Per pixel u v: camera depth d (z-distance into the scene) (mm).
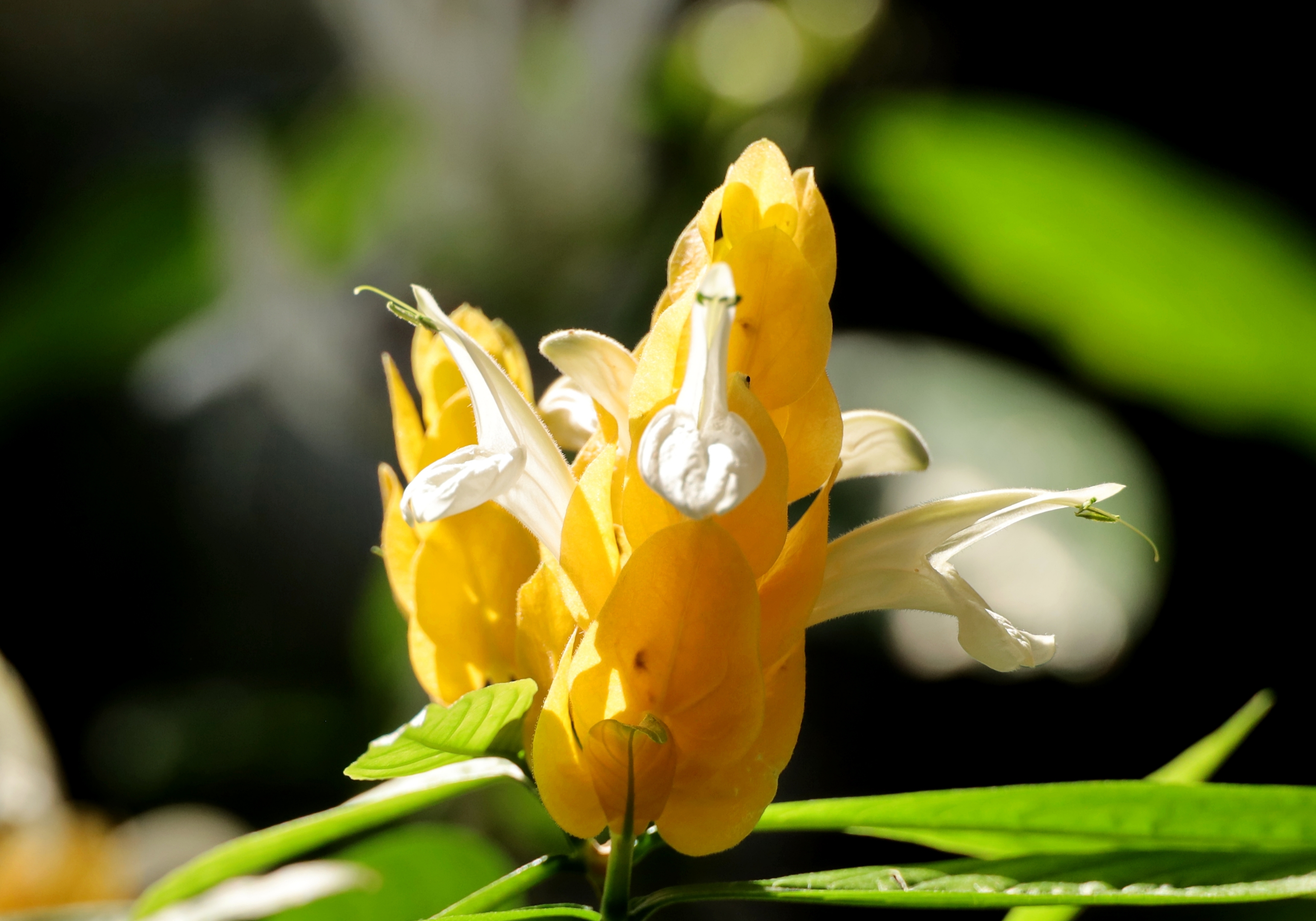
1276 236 1081
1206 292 1135
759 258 425
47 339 1587
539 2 1508
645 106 1561
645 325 1593
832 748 1653
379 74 1544
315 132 1674
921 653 1646
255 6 1836
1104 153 1091
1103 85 1785
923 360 1518
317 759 1795
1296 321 1114
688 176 1574
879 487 1406
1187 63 1767
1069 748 1733
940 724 1680
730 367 426
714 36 1564
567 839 452
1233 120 1789
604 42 1517
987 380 1485
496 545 453
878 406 1451
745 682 418
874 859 1617
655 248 1589
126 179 1621
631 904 435
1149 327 1196
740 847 1577
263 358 1703
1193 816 448
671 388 421
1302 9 1688
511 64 1508
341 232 1615
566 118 1532
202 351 1726
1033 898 432
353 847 531
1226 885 438
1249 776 1835
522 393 451
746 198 432
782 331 426
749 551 420
